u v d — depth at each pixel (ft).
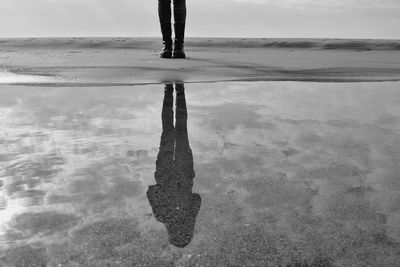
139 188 5.12
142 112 10.06
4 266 3.39
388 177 5.67
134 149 6.85
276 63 23.91
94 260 3.48
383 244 3.81
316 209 4.59
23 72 18.07
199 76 17.63
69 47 49.26
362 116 9.84
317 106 11.15
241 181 5.44
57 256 3.54
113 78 16.62
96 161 6.16
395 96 13.12
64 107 10.57
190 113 10.05
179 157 6.44
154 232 3.97
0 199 4.71
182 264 3.43
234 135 7.91
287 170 5.92
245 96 12.78
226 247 3.72
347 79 17.63
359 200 4.85
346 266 3.45
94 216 4.31
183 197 4.86
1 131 7.92
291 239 3.89
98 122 8.84
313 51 44.06
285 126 8.70
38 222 4.15
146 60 24.20
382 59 28.68
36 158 6.25
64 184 5.20
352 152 6.85
